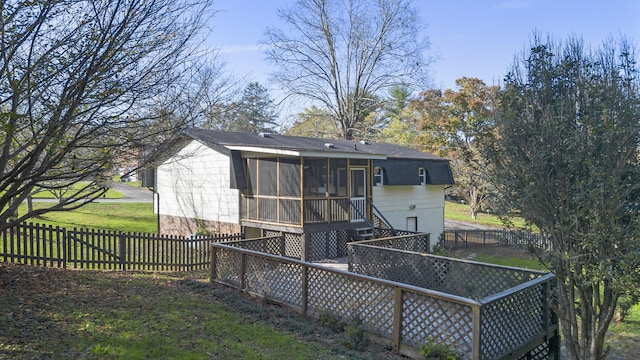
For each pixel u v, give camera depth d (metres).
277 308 7.93
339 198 15.06
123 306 6.82
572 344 6.06
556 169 5.44
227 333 6.24
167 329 6.00
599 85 5.35
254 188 15.29
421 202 20.28
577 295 6.50
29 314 5.83
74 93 5.61
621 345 8.92
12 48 5.33
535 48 6.05
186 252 12.35
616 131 4.97
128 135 6.25
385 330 6.57
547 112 5.50
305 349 5.98
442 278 9.65
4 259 9.52
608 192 4.96
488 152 6.27
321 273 7.50
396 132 38.31
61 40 5.52
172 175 18.03
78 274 8.86
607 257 5.14
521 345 6.25
